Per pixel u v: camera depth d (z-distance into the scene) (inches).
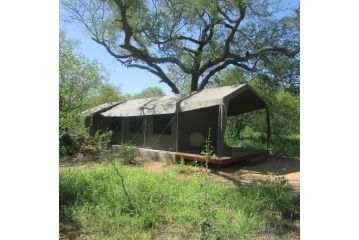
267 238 169.6
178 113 460.8
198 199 223.8
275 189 235.9
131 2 548.7
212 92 449.4
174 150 464.1
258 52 636.1
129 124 569.9
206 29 685.9
